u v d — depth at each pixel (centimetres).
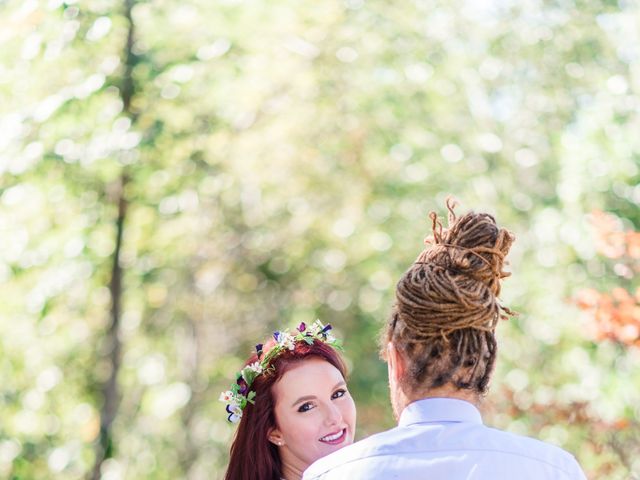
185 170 701
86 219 629
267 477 302
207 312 988
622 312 519
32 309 634
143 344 895
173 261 812
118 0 593
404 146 880
